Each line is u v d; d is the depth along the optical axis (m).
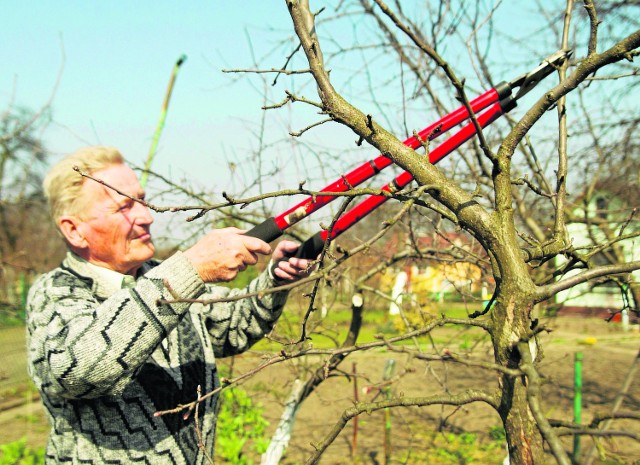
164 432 1.70
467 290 3.09
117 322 1.42
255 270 6.34
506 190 1.36
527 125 1.39
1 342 9.18
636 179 4.39
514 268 1.28
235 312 2.10
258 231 1.59
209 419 1.86
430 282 5.91
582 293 3.83
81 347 1.40
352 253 1.21
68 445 1.67
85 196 1.73
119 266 1.80
